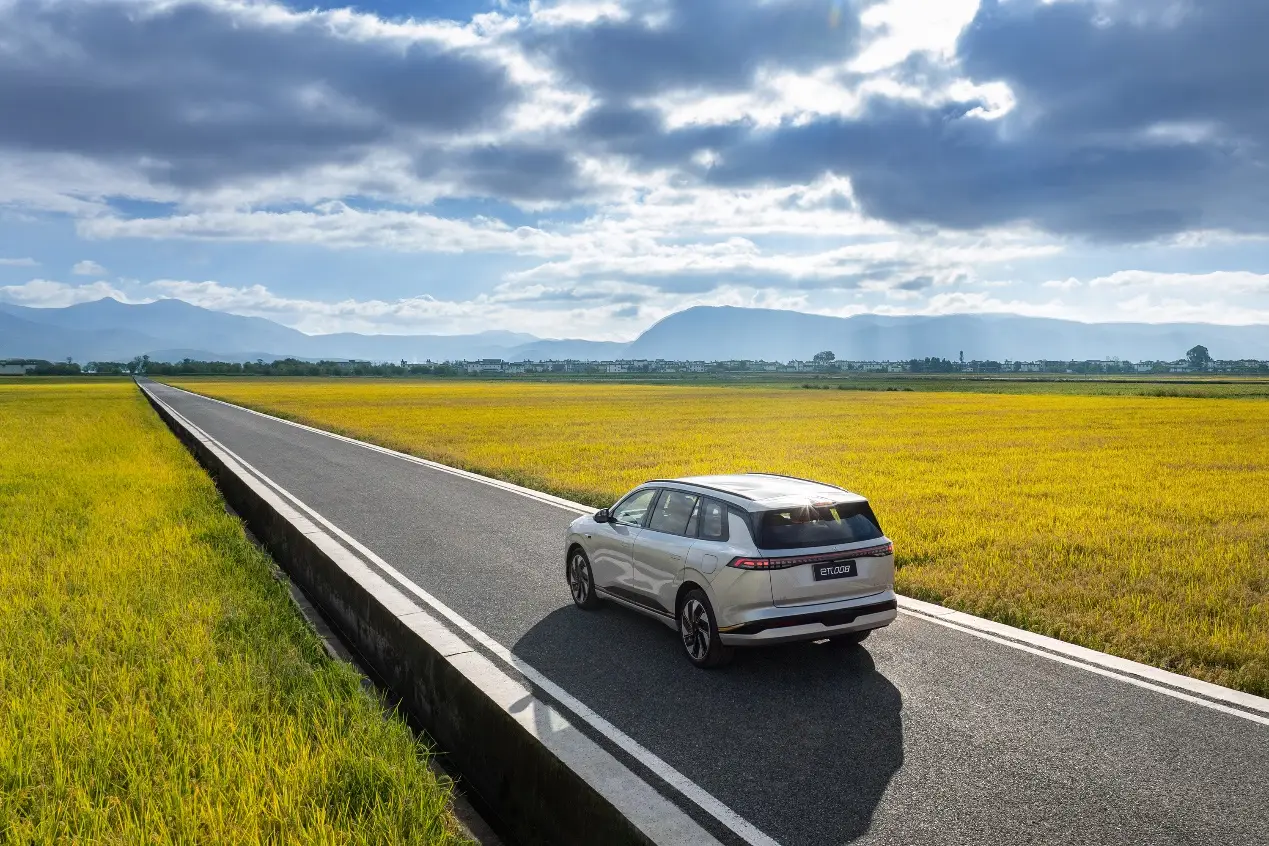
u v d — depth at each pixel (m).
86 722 5.71
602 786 4.41
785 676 6.78
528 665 6.97
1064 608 9.01
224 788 4.78
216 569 10.30
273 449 28.19
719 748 5.37
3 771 4.98
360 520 14.31
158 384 137.25
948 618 8.58
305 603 9.90
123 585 9.41
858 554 6.84
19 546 11.61
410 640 6.66
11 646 7.25
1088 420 47.00
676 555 7.21
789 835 4.30
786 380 193.38
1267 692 6.58
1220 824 4.44
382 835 4.29
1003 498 17.33
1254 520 14.90
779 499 6.91
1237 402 71.06
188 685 6.25
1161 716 5.96
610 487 18.44
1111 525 14.10
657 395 92.62
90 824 4.47
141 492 17.27
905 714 5.97
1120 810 4.59
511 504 16.19
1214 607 8.95
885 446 30.36
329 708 5.76
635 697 6.26
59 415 48.28
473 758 5.43
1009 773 5.04
